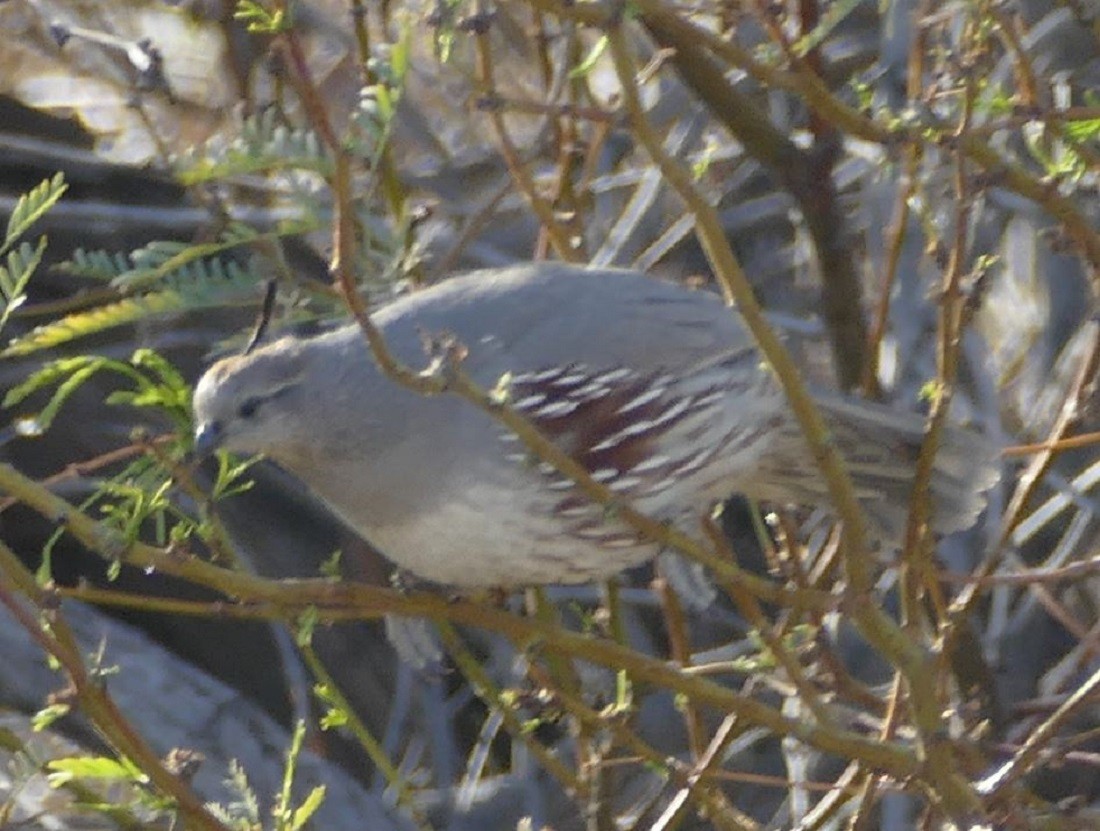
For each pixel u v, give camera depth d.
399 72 6.59
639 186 13.52
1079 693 8.37
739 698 8.19
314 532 14.52
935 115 8.70
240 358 9.18
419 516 9.08
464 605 8.24
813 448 7.66
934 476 10.30
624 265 13.56
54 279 14.71
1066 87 11.30
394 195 9.96
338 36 12.59
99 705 7.12
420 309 9.31
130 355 14.04
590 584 13.56
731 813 9.46
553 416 9.12
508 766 14.56
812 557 11.34
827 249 10.70
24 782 7.54
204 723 11.47
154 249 8.13
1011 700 12.85
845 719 11.01
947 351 8.40
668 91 13.38
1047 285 14.16
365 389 9.05
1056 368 13.48
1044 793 12.47
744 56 8.29
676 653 9.71
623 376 9.29
